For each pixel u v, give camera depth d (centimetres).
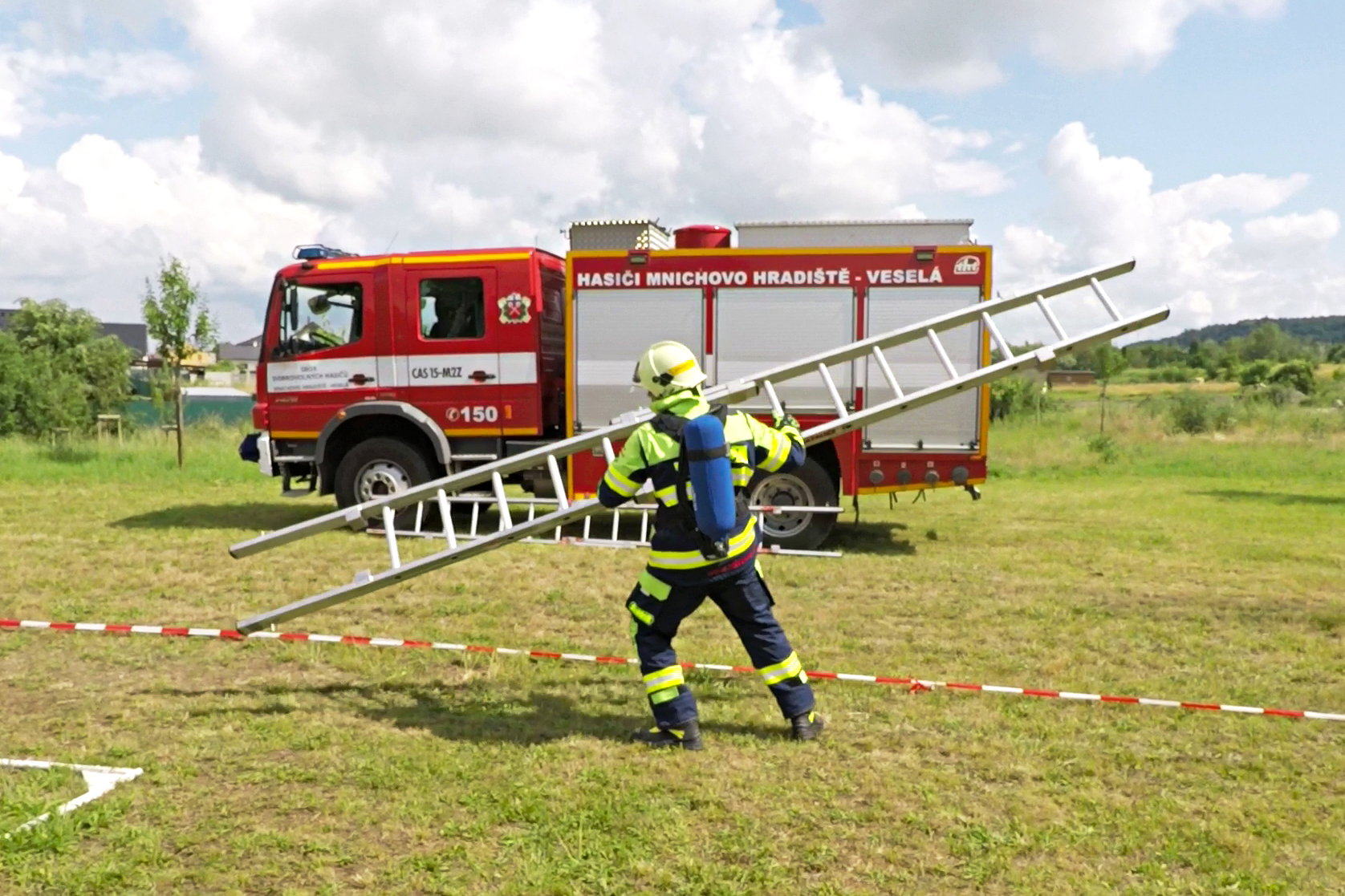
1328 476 1680
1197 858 323
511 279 979
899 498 1374
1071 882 308
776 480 909
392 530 497
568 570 818
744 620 425
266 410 1026
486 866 313
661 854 321
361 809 351
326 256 1041
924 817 350
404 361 996
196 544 921
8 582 748
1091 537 1027
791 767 395
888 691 498
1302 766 406
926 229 904
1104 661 566
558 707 470
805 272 902
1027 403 2694
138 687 493
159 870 307
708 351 917
